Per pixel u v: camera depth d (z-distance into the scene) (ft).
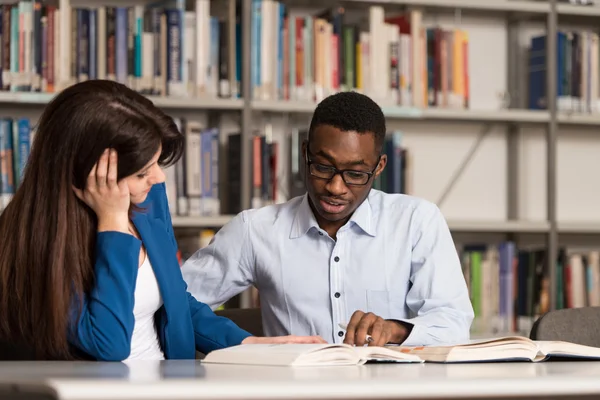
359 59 11.78
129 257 5.83
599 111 12.78
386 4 12.37
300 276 7.59
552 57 12.53
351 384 3.39
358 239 7.58
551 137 12.52
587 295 12.69
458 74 12.25
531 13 12.80
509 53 13.50
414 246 7.55
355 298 7.52
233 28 11.33
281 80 11.54
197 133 11.26
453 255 7.54
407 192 11.95
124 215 5.99
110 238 5.85
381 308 7.52
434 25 13.33
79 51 10.87
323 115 6.81
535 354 5.08
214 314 6.99
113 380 3.34
